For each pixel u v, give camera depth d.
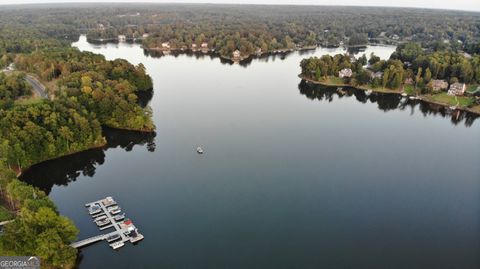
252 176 187.75
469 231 151.88
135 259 133.50
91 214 153.75
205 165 197.75
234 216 156.88
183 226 150.38
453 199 173.62
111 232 143.88
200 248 139.38
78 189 174.25
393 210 164.00
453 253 139.62
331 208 164.00
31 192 141.62
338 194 174.62
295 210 161.75
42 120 199.88
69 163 198.00
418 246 142.75
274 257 135.62
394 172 196.62
